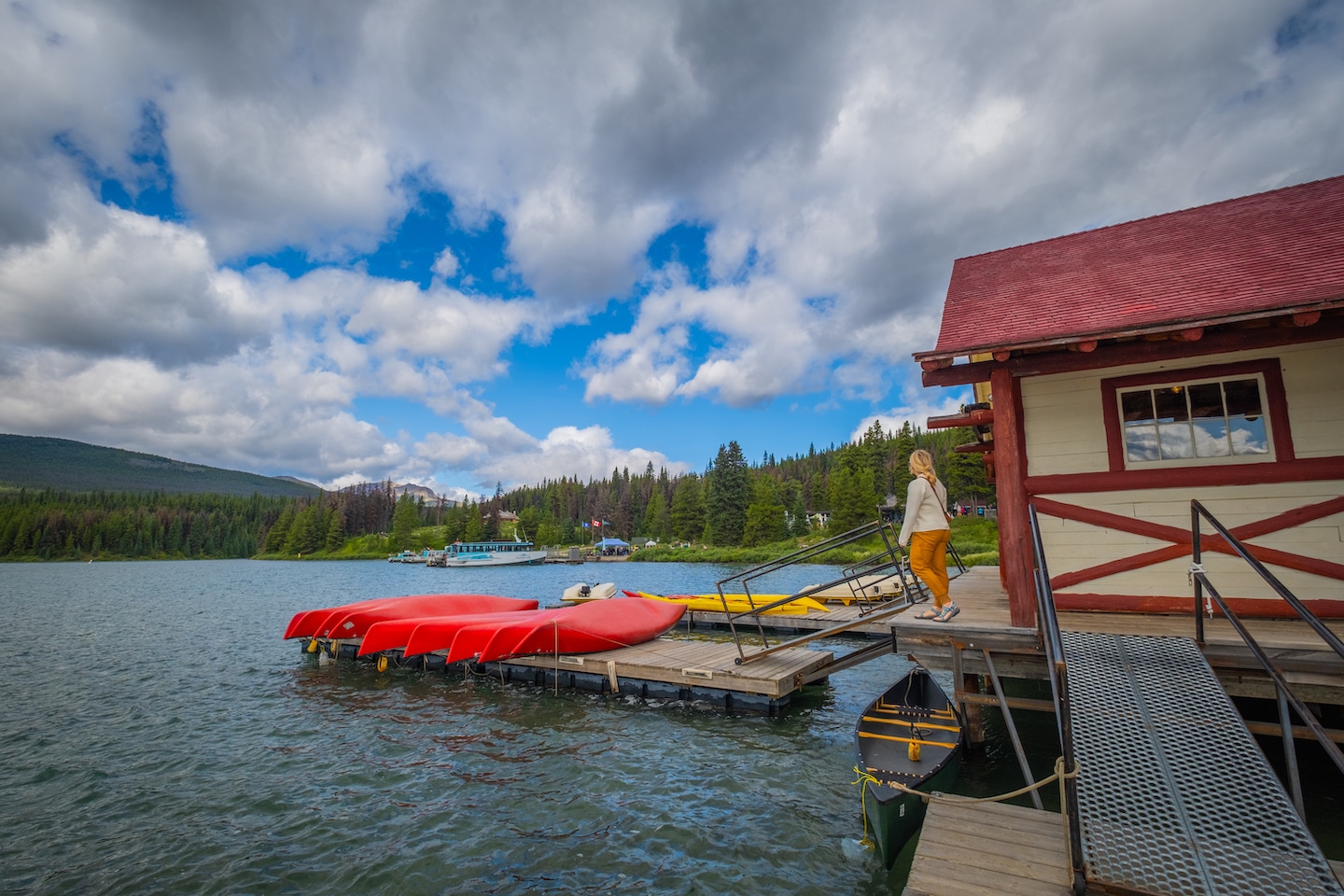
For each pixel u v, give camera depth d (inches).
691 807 266.4
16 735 381.7
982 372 284.2
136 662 612.7
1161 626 255.1
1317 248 274.4
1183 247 329.7
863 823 249.8
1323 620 254.4
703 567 2447.1
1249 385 278.8
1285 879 124.7
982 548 1676.9
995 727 353.4
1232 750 153.5
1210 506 276.1
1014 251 414.0
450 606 681.6
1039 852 149.7
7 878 220.4
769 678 396.5
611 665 458.0
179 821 262.4
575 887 207.6
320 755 340.2
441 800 279.1
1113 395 298.8
